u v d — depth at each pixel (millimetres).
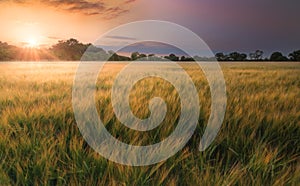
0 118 2930
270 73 9812
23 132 2566
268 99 4152
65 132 2527
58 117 3041
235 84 6086
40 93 4758
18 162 2006
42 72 10688
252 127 2711
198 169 1938
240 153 2314
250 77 8031
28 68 14367
